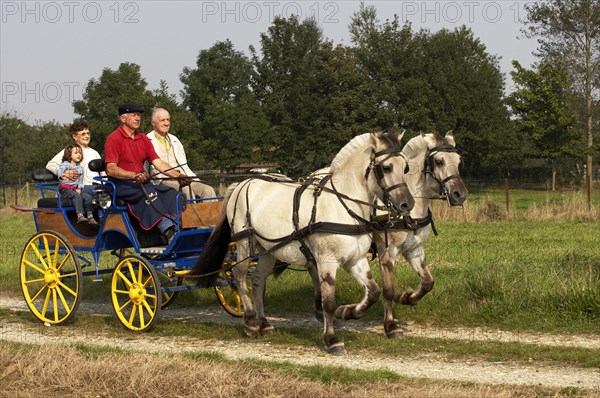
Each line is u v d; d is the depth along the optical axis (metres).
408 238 9.12
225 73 54.34
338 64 38.94
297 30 39.12
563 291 9.80
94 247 10.05
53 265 10.32
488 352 8.24
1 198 32.88
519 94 43.66
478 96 49.69
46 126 44.81
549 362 7.83
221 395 6.46
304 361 8.02
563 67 43.88
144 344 8.97
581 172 48.75
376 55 44.44
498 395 6.32
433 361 7.96
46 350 7.73
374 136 8.26
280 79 38.66
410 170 9.25
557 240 17.55
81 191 10.16
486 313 9.74
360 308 8.45
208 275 9.56
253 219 9.01
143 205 9.60
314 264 8.79
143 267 9.52
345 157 8.41
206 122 38.69
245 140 38.22
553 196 38.91
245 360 7.78
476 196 38.16
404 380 7.04
